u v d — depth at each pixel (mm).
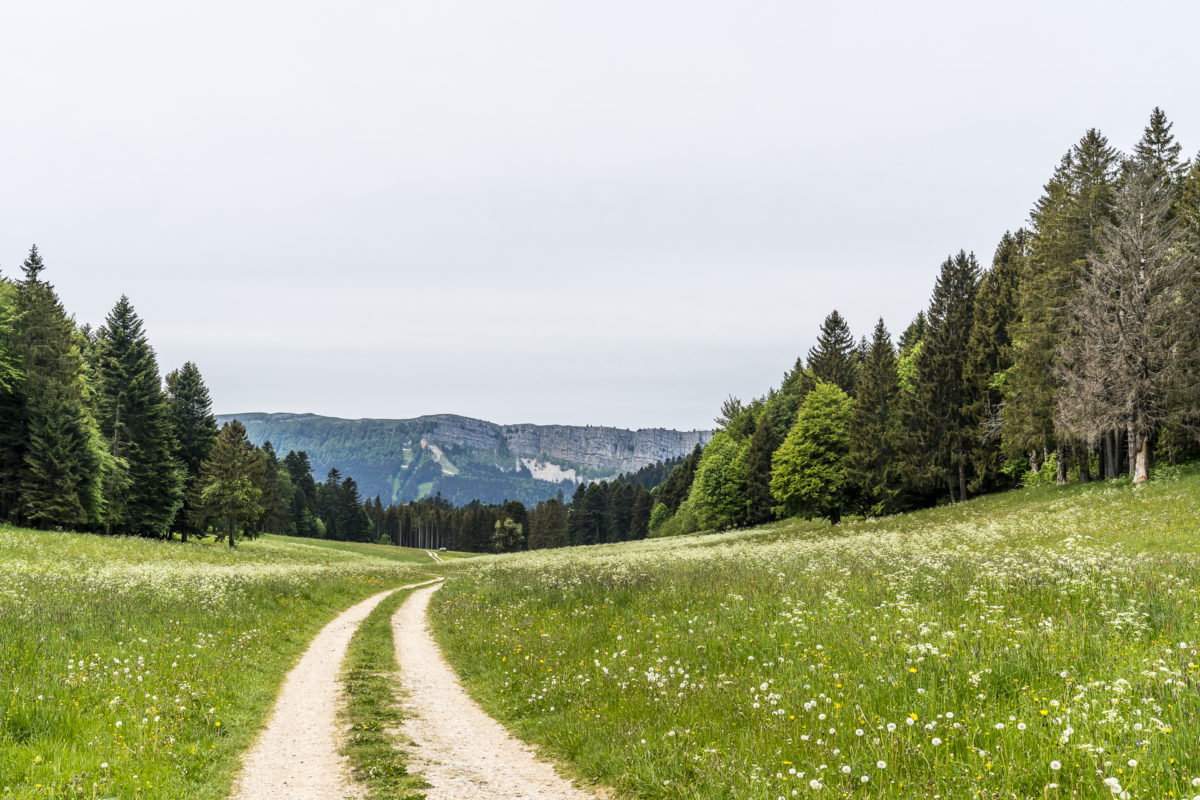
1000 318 53688
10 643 11484
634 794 6957
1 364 47281
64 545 38906
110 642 12898
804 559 23688
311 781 7719
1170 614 9484
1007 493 45469
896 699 7672
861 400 57281
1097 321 36188
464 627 19016
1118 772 5039
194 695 10398
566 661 13078
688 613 14781
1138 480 34750
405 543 196625
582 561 39125
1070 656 7879
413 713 10938
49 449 48406
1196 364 34562
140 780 6945
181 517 70062
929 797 5336
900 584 14398
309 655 16031
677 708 8969
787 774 6312
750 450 77750
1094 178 43375
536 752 8875
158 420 62844
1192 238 36531
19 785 6500
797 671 9406
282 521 124938
